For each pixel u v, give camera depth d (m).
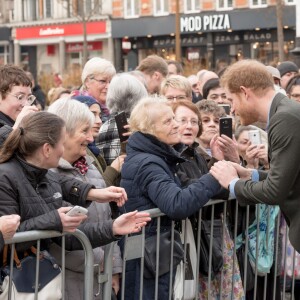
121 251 4.07
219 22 28.17
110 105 5.52
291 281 5.23
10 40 33.44
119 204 3.87
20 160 3.50
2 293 3.38
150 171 4.09
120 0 30.45
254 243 4.79
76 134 4.03
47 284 3.49
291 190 3.80
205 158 4.86
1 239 3.16
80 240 3.67
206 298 4.53
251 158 5.07
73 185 3.86
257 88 3.93
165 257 4.15
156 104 4.26
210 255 4.40
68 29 31.62
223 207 4.48
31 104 4.46
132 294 4.16
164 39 30.14
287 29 27.19
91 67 6.20
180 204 3.99
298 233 3.82
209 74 8.62
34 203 3.48
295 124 3.67
